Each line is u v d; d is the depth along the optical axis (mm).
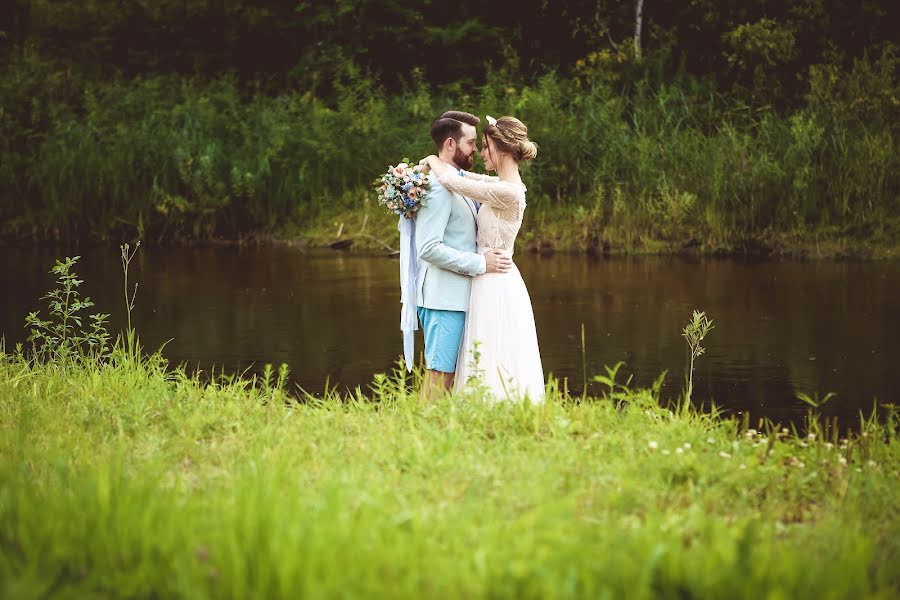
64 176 17391
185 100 19375
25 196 17688
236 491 3676
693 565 3059
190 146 17703
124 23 23484
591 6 22469
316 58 21844
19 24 23844
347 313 10469
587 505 3848
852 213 15297
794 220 15391
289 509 3336
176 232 17312
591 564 2992
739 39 19562
